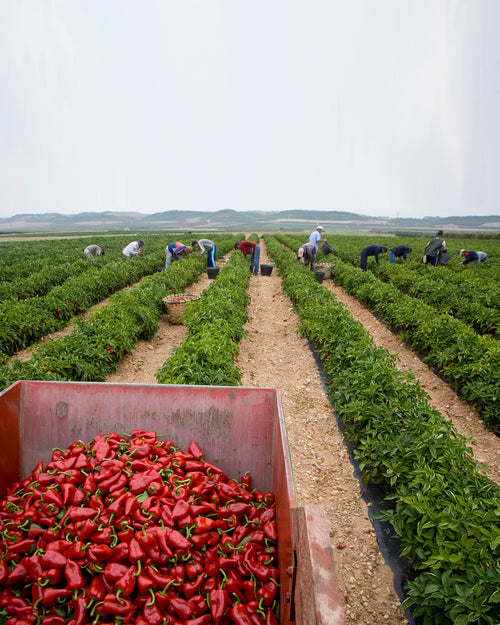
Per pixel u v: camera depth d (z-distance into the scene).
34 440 3.69
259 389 3.49
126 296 9.91
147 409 3.59
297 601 1.79
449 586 2.77
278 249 27.50
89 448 3.38
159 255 21.58
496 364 6.30
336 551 3.85
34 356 5.98
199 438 3.59
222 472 3.33
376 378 5.49
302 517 1.76
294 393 7.06
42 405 3.66
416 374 7.99
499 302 10.89
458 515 3.17
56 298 10.75
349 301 14.17
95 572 2.46
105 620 2.28
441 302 11.67
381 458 4.33
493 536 2.89
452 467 3.68
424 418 4.61
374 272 18.44
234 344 6.91
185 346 6.38
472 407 6.53
